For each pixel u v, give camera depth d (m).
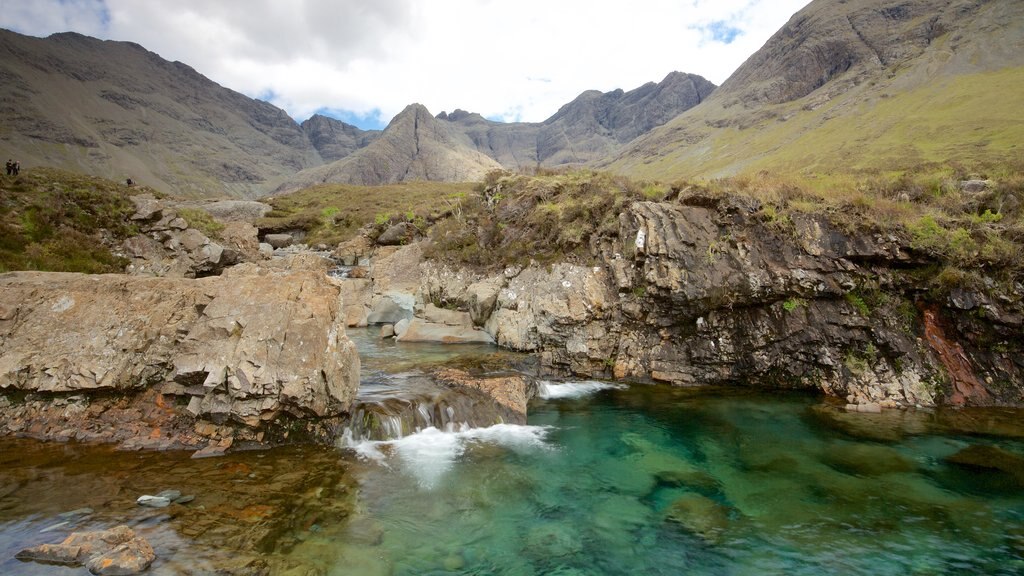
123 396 11.03
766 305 16.84
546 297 20.19
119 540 6.82
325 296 12.10
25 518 7.51
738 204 18.12
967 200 17.42
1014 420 13.50
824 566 7.64
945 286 15.39
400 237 40.09
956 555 7.88
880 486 10.24
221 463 9.95
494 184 32.72
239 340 10.91
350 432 11.73
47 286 11.73
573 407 15.36
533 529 8.66
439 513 9.01
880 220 16.55
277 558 7.05
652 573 7.48
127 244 28.12
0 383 10.23
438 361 18.34
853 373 15.60
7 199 24.55
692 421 14.16
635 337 18.42
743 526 8.84
